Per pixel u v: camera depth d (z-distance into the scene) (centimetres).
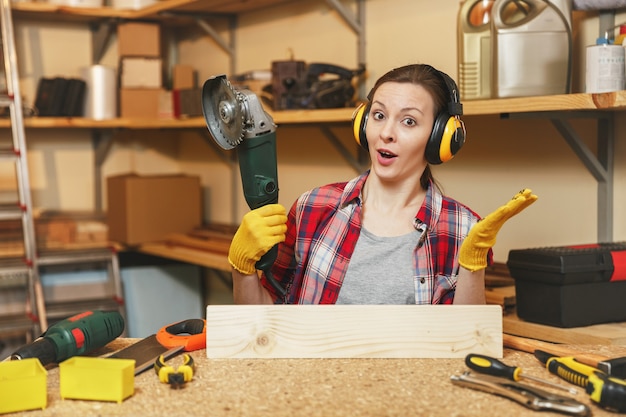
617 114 232
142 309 406
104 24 419
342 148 323
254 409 112
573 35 239
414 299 158
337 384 121
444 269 161
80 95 397
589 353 133
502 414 109
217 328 135
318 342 135
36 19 425
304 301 164
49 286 394
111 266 399
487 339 135
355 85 327
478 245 141
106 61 444
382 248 162
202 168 447
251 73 329
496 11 219
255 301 153
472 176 280
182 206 399
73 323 142
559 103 201
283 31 369
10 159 362
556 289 201
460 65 230
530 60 217
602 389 111
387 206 163
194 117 358
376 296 159
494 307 135
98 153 443
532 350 139
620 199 233
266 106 319
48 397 120
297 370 128
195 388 121
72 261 376
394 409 111
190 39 449
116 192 394
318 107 293
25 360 123
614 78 202
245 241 142
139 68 402
